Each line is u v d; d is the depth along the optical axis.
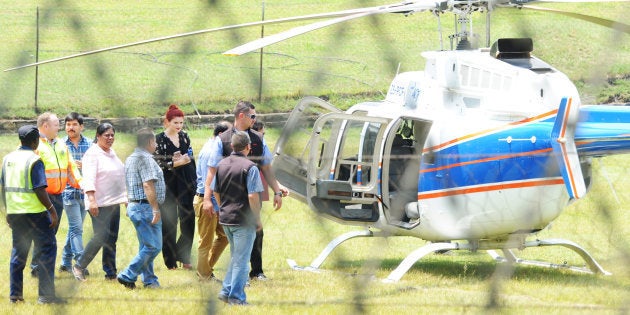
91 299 25.38
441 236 30.70
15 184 25.25
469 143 29.34
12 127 61.59
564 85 28.80
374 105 33.56
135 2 93.75
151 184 27.19
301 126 38.53
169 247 31.73
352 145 34.31
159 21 88.62
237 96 67.31
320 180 32.72
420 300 25.73
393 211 32.47
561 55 68.38
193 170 32.34
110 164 29.09
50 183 29.06
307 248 35.62
